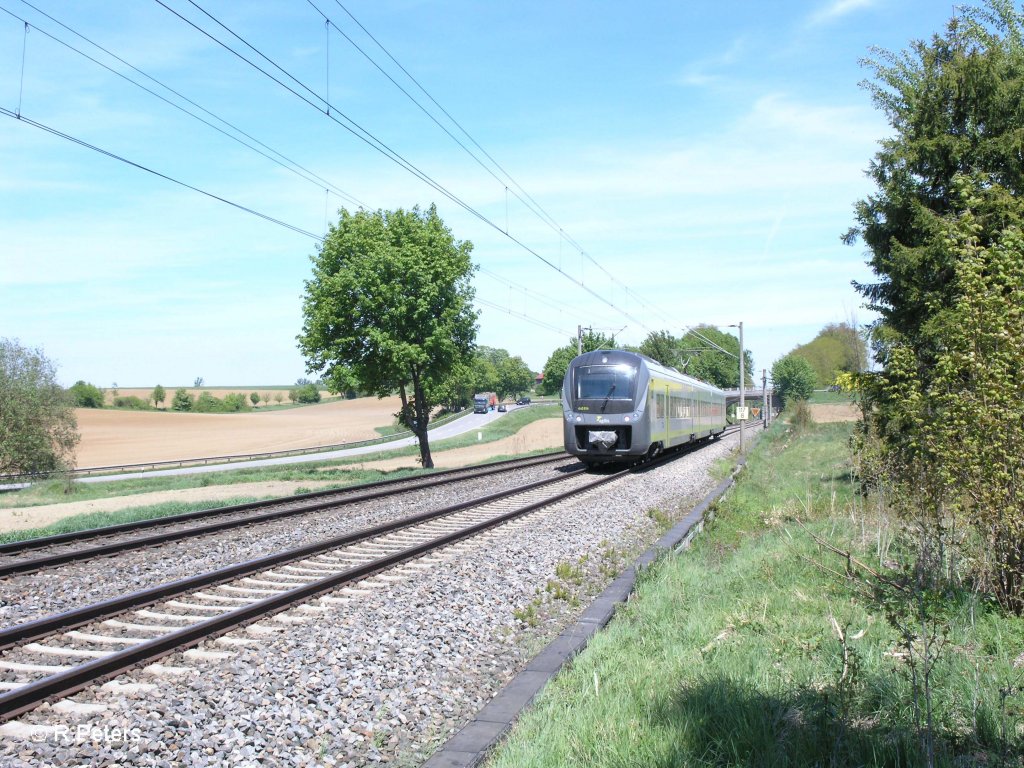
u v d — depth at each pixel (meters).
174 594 8.22
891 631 6.20
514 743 4.36
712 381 95.62
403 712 5.21
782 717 4.58
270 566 9.77
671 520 14.46
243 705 5.11
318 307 31.81
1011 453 6.23
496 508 15.91
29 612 7.82
